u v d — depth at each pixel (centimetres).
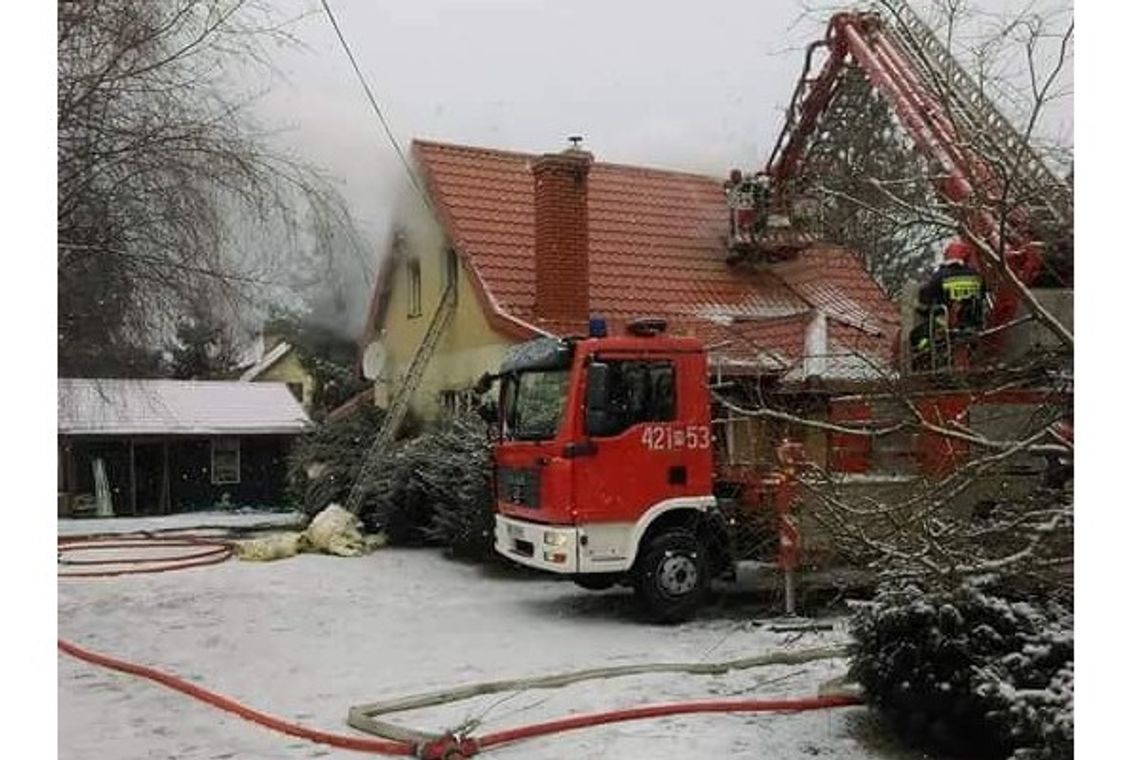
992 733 531
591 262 1741
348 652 849
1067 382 606
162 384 2809
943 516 616
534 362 975
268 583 1223
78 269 945
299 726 636
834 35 1347
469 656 826
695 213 1925
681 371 952
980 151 609
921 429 595
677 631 912
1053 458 588
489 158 1847
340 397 2864
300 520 2044
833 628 847
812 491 657
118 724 656
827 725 611
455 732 587
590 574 1032
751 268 1820
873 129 1294
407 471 1505
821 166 1198
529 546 973
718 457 1022
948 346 961
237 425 2645
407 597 1117
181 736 629
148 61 928
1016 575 524
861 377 1007
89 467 2545
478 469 1345
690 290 1745
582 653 829
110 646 887
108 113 918
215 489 2705
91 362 1129
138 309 990
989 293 945
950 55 680
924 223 607
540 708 662
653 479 936
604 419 911
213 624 979
